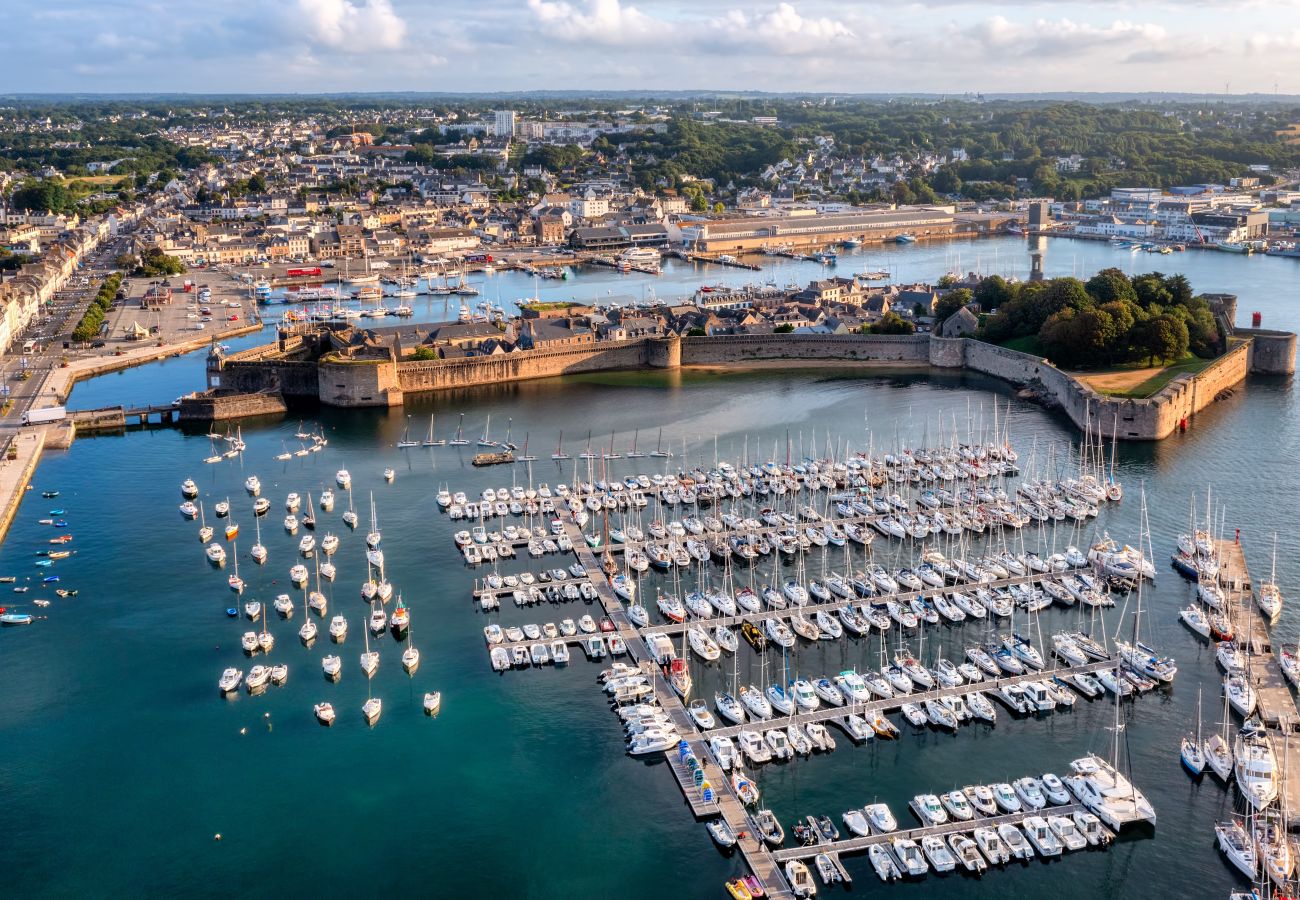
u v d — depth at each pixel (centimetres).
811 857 17775
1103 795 18538
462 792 19662
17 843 18575
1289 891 16600
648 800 19400
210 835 18738
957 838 17912
